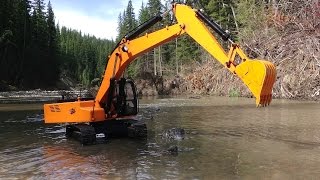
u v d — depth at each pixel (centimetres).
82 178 858
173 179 835
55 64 8694
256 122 1736
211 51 1132
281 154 1059
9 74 7219
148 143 1255
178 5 1233
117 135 1422
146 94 6103
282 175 852
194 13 1187
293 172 875
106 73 1360
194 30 1180
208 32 1150
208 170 902
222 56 1107
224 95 4797
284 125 1616
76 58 12238
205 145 1203
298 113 2086
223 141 1267
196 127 1605
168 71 7412
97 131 1356
